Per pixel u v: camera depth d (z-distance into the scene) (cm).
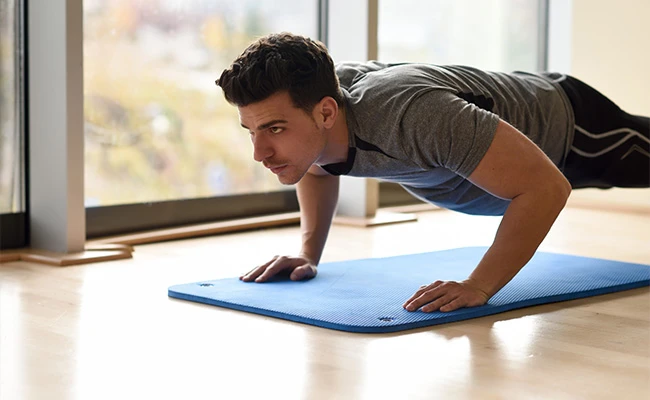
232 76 191
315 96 195
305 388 155
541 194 200
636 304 230
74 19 309
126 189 361
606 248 342
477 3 515
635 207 488
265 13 412
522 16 548
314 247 257
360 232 387
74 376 162
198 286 241
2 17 316
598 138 260
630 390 155
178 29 373
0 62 318
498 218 443
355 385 156
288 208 431
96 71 345
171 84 373
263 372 165
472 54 516
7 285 257
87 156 346
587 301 232
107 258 307
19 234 325
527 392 153
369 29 425
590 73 520
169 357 175
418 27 481
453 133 195
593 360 175
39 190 321
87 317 213
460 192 234
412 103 198
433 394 152
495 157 196
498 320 208
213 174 395
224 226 380
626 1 502
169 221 377
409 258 291
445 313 207
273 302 219
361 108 204
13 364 170
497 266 212
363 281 247
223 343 186
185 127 381
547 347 185
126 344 186
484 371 166
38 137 320
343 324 196
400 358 175
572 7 524
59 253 311
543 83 251
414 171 212
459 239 368
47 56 314
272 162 197
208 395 151
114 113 353
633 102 503
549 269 270
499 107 227
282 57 190
